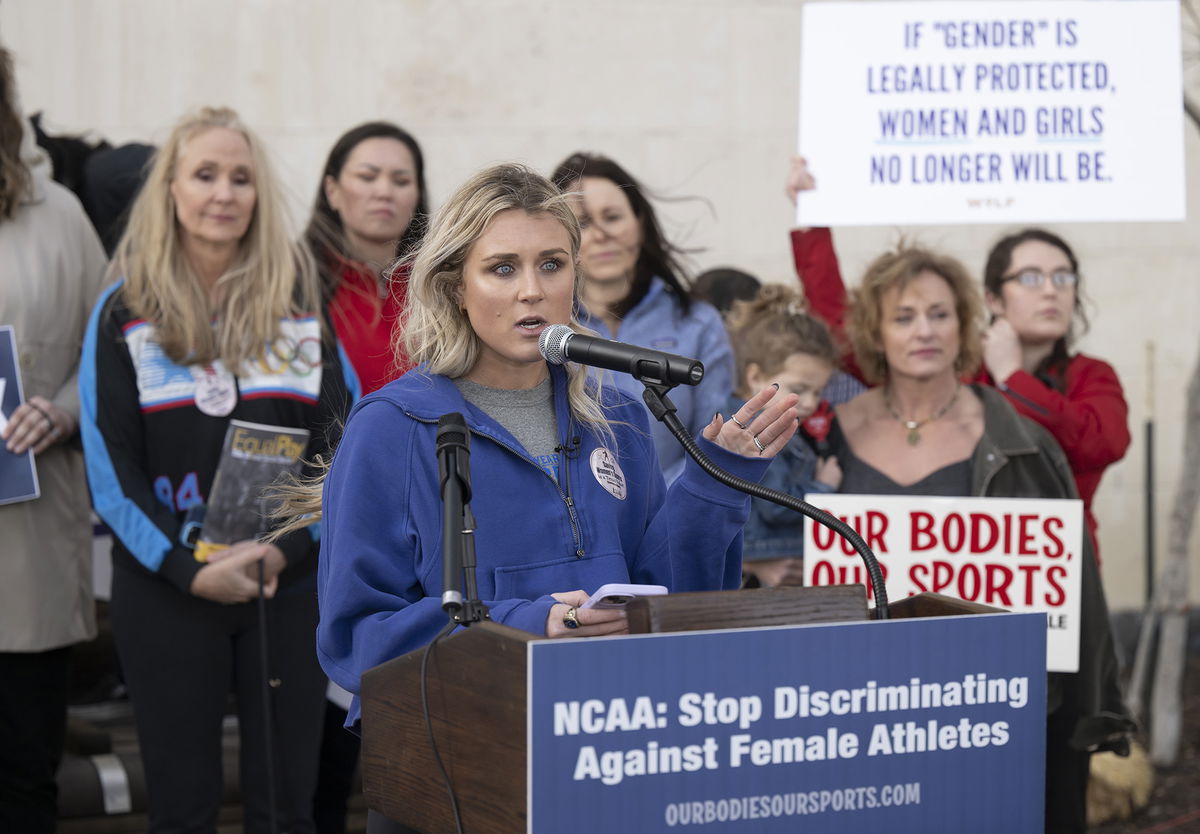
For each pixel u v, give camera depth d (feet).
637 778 5.87
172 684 12.65
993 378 15.71
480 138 23.39
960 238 24.02
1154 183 13.60
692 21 23.80
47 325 13.56
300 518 10.00
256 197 13.26
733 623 6.49
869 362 14.24
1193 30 22.58
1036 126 13.71
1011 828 6.47
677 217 23.88
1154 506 24.80
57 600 13.37
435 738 6.61
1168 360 24.77
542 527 7.86
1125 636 24.14
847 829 6.16
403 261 8.82
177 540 12.56
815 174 14.02
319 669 13.12
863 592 6.81
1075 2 13.66
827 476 14.02
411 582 7.73
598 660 5.82
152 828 12.70
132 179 16.62
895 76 13.89
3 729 13.17
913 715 6.28
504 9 23.35
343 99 22.94
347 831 15.58
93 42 22.15
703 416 15.05
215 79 22.56
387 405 7.87
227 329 13.02
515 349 7.73
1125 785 17.06
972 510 12.76
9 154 13.35
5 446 13.02
